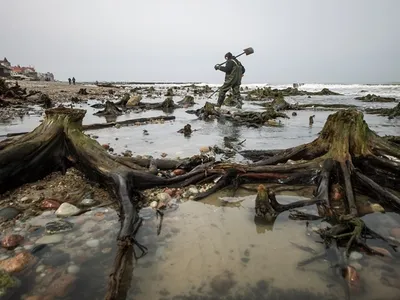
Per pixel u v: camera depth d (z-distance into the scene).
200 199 3.88
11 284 2.11
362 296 2.11
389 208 3.51
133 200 3.69
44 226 3.00
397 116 13.91
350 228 2.89
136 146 7.12
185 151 6.62
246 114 12.59
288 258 2.56
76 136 4.39
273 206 3.42
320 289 2.19
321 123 12.05
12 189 3.89
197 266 2.44
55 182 4.19
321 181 3.87
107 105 14.18
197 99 28.11
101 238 2.80
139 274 2.32
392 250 2.65
